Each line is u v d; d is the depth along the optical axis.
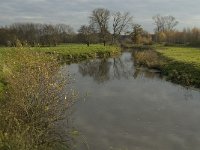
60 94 13.58
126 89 24.22
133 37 106.88
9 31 86.19
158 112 17.38
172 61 37.06
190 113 17.23
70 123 14.81
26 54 17.58
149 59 45.19
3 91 16.50
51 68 14.80
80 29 102.62
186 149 12.33
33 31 91.88
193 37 100.56
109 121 15.51
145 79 29.77
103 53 63.31
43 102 12.54
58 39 96.31
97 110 17.50
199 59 37.72
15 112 11.98
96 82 27.86
